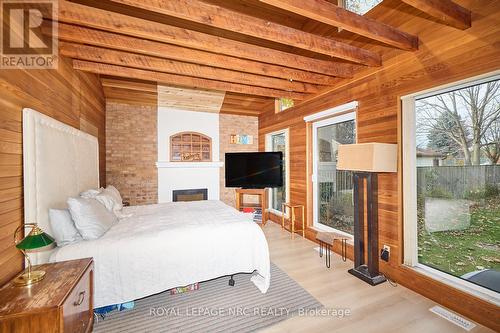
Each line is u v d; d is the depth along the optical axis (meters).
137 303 2.12
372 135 2.76
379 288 2.35
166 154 5.05
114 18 1.89
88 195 2.42
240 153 4.96
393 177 2.50
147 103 4.79
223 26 1.87
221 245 2.21
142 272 1.90
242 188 4.97
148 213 2.86
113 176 4.66
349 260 3.07
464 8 1.83
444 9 1.72
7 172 1.42
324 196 3.80
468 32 1.87
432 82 2.13
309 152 4.01
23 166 1.57
